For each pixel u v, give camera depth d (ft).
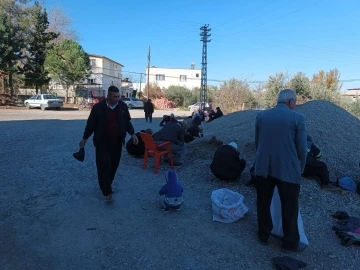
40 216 14.82
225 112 111.86
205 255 11.75
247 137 27.35
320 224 14.52
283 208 11.94
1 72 120.26
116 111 15.87
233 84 113.91
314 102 29.94
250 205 16.57
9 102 122.72
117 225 13.99
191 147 29.12
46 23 126.82
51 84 152.05
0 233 13.10
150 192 18.42
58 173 21.94
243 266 11.11
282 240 12.16
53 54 120.16
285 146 11.68
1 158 26.78
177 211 15.65
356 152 22.94
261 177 12.27
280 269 10.85
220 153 19.88
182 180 20.77
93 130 15.89
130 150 27.37
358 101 84.99
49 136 41.91
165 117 39.70
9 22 109.91
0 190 18.25
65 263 11.07
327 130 24.75
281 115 11.89
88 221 14.34
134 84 256.11
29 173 21.89
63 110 112.06
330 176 20.17
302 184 18.57
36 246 12.14
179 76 258.37
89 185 19.33
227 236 13.19
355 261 11.65
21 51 118.01
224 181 20.11
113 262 11.19
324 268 11.13
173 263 11.20
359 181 19.44
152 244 12.43
